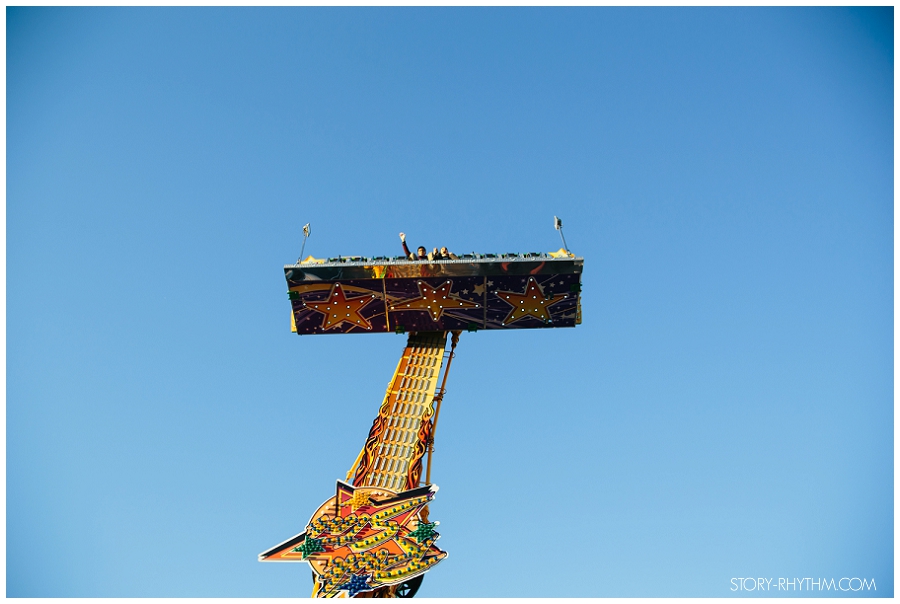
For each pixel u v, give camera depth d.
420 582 54.78
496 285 66.56
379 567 53.97
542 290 66.56
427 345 68.69
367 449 61.19
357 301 67.56
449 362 68.06
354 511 57.09
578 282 66.19
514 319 68.00
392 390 65.25
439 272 65.88
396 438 61.78
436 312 67.88
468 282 66.50
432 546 55.03
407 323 68.44
